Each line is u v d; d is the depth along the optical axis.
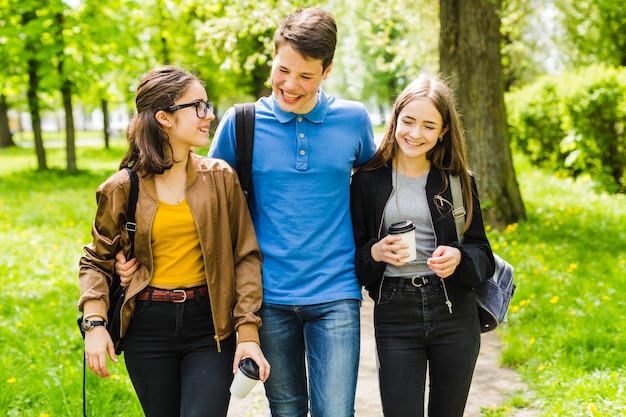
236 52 9.66
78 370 3.92
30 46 15.49
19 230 8.57
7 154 26.91
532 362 4.11
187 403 2.21
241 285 2.31
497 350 4.48
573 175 11.54
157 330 2.25
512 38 14.66
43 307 5.24
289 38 2.22
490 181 7.98
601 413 3.23
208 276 2.25
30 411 3.46
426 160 2.49
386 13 11.12
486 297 2.55
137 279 2.26
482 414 3.56
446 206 2.44
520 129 12.59
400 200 2.46
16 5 14.83
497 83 7.99
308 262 2.42
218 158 2.52
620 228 7.73
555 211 8.69
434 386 2.47
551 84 11.95
